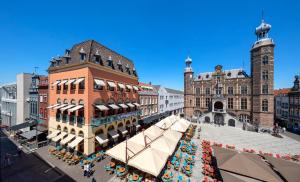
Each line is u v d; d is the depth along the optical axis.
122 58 31.53
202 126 44.44
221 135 34.38
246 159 13.08
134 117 32.09
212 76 50.69
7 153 22.00
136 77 33.53
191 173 16.66
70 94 22.78
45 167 17.78
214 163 18.97
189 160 18.89
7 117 40.16
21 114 32.84
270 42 38.88
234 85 46.62
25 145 24.41
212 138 31.70
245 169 12.12
